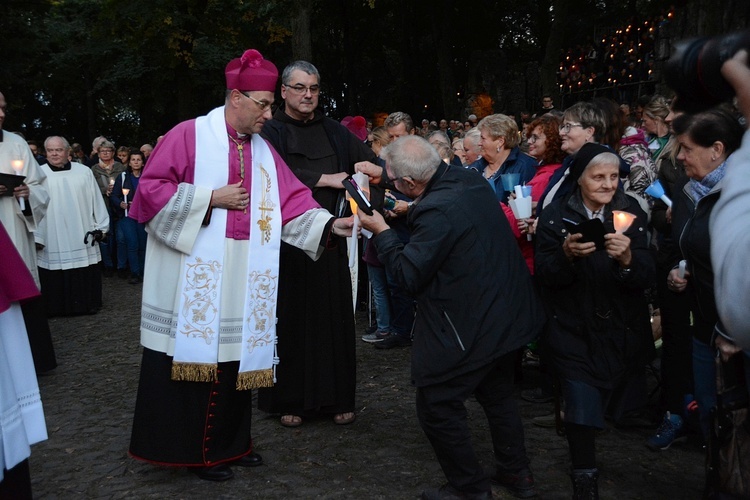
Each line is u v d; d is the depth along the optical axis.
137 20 20.03
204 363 3.62
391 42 33.81
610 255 3.06
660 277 4.02
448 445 3.24
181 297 3.62
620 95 18.05
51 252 8.24
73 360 6.47
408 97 30.44
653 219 4.14
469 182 3.25
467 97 24.28
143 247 10.73
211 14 20.95
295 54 16.25
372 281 6.52
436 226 3.11
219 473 3.77
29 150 6.25
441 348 3.15
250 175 3.77
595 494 3.15
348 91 30.73
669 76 1.48
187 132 3.69
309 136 4.54
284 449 4.21
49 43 26.00
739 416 1.95
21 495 3.17
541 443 4.16
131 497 3.63
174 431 3.71
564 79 21.58
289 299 4.44
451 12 26.30
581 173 3.33
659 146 5.04
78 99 31.03
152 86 26.12
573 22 28.22
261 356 3.79
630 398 3.40
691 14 14.66
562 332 3.29
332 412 4.58
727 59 1.34
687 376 3.93
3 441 2.95
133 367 6.15
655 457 3.92
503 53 23.92
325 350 4.46
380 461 4.00
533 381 5.30
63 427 4.71
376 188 4.54
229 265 3.71
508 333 3.14
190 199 3.56
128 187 10.61
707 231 2.70
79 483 3.82
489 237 3.17
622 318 3.23
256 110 3.66
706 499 2.07
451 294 3.14
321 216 3.83
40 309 5.89
